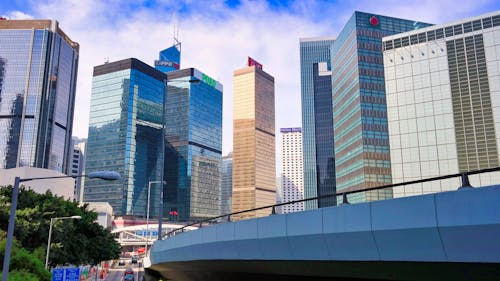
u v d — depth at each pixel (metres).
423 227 14.11
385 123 143.12
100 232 70.31
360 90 144.12
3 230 44.25
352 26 152.12
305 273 21.25
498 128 117.62
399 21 153.00
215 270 29.22
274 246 20.30
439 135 124.19
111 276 105.56
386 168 139.88
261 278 25.88
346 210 16.75
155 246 37.03
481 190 12.84
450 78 126.06
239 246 22.77
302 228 18.64
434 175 122.62
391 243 15.17
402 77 132.12
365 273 17.95
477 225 12.79
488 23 124.50
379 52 148.50
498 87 119.62
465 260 13.30
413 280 16.84
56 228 53.97
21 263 36.78
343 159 159.00
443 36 129.50
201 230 26.92
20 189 55.34
